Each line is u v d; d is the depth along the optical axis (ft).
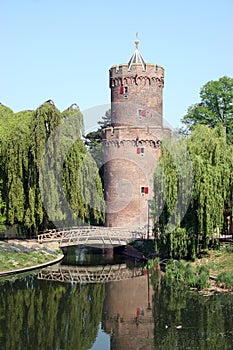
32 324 69.31
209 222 97.09
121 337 63.00
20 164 119.14
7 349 59.82
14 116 143.13
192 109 165.99
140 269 109.09
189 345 59.21
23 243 124.06
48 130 120.88
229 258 98.78
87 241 128.16
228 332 63.00
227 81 158.81
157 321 68.59
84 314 73.87
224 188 100.07
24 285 92.58
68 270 108.27
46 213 122.01
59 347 60.44
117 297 83.51
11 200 118.83
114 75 156.87
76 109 130.11
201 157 99.60
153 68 154.30
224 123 158.71
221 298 79.36
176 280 94.68
